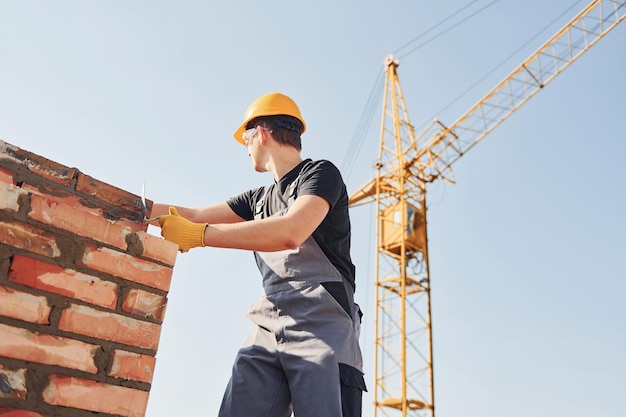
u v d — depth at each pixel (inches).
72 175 74.4
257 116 98.6
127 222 77.0
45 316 65.0
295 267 87.6
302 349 83.0
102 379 66.9
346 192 93.2
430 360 832.3
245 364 87.7
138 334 71.0
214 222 102.9
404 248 892.0
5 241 64.7
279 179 96.0
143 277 73.3
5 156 69.9
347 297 88.4
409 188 984.9
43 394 62.6
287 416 86.5
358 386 83.2
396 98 1063.0
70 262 68.4
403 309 861.2
